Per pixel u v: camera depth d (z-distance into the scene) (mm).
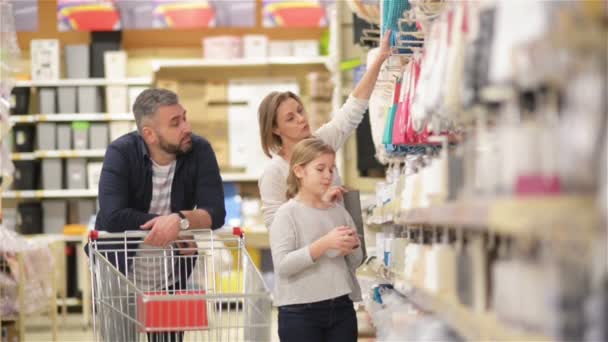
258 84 12250
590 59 2057
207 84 12180
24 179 12156
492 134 2695
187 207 5219
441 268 3355
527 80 2246
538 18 2219
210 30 13141
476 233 2965
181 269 4973
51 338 9594
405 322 3990
